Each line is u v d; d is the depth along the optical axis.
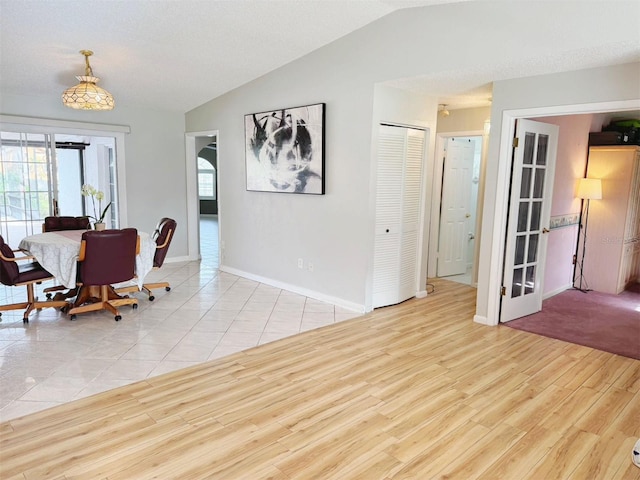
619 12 2.71
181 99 6.18
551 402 2.77
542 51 3.05
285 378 3.05
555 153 4.41
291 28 4.16
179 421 2.50
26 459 2.14
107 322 4.12
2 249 3.79
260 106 5.45
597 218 5.57
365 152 4.29
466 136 5.58
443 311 4.62
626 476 2.09
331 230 4.73
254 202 5.71
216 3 3.65
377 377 3.08
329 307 4.70
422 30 3.72
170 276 6.02
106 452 2.21
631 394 2.89
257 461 2.15
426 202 5.00
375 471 2.09
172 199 6.91
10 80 5.03
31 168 5.74
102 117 6.13
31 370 3.11
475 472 2.10
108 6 3.61
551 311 4.70
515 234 4.14
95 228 4.68
